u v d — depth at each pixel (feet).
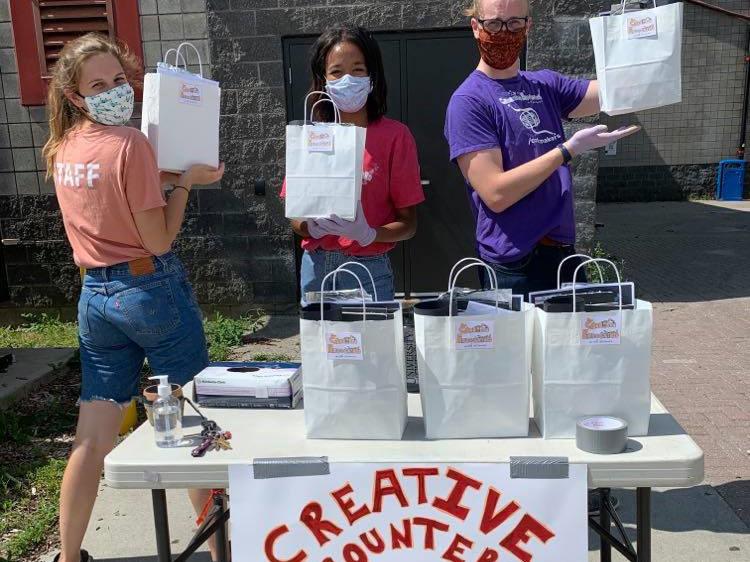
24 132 19.56
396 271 20.34
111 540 9.71
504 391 5.76
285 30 18.83
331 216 7.16
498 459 5.43
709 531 9.48
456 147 7.63
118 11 18.75
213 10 18.79
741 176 48.67
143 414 13.61
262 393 6.71
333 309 5.87
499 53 7.57
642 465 5.33
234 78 19.11
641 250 30.60
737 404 13.51
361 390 5.80
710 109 48.42
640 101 6.93
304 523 5.60
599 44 7.00
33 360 16.63
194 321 8.16
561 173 7.95
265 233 19.83
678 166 49.65
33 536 9.59
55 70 7.69
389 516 5.54
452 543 5.53
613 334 5.60
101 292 7.77
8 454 12.22
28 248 20.22
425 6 18.61
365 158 8.61
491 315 5.67
